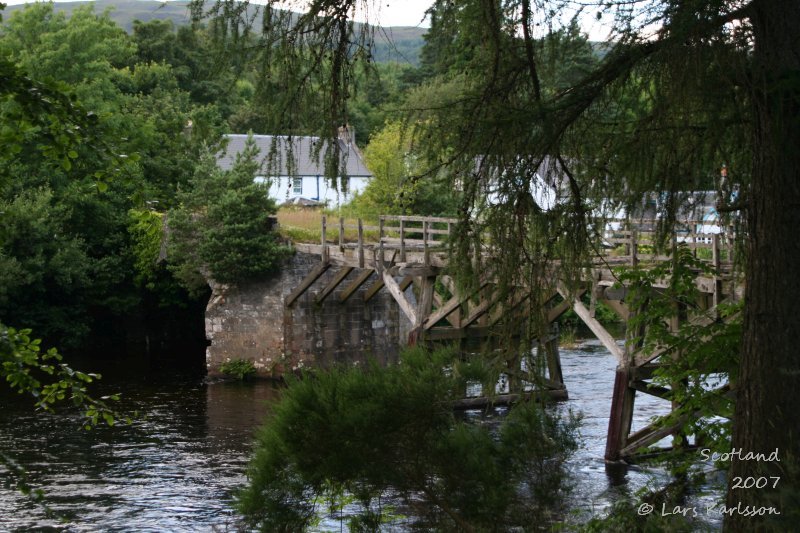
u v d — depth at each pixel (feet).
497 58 21.21
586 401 74.64
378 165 99.60
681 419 39.52
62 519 21.50
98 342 118.21
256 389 87.40
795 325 20.33
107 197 111.86
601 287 53.06
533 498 23.35
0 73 19.95
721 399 29.99
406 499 24.06
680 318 41.96
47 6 117.29
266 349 94.07
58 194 108.17
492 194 21.18
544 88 21.25
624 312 52.90
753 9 18.80
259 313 94.27
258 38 20.53
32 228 101.86
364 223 100.83
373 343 98.43
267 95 21.29
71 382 21.58
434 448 23.57
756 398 20.74
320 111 21.66
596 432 61.72
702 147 21.43
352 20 21.09
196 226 93.71
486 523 23.09
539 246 21.74
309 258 93.45
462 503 23.29
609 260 52.37
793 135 19.08
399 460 23.85
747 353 21.11
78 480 53.78
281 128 21.57
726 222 23.97
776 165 20.13
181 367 101.55
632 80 20.18
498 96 21.42
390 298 99.60
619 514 24.16
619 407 52.31
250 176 94.12
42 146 21.36
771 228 20.48
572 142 21.79
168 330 124.16
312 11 20.79
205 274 94.32
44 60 111.34
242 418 73.15
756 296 20.86
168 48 135.13
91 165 21.95
